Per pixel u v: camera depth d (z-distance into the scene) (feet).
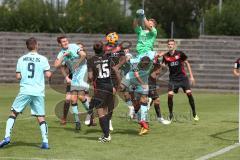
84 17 294.87
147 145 90.79
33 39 86.28
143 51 109.81
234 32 275.18
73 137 98.78
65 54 105.19
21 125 113.09
